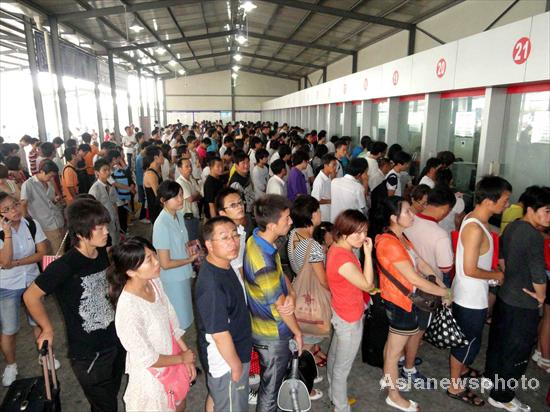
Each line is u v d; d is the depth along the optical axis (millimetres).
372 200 4359
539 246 2285
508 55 3809
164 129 15445
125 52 14250
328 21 10547
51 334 1968
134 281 1751
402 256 2307
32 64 7402
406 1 7754
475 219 2359
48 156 5027
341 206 3922
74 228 1865
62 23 8477
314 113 12961
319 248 2504
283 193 4496
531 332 2414
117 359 2039
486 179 2346
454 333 2484
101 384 1999
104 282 1991
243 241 2666
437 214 2701
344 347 2320
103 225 1886
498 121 4234
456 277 2562
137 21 10016
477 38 4266
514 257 2361
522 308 2379
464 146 4977
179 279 2895
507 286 2432
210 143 8570
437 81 5102
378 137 7695
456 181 5059
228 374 1845
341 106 9789
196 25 12281
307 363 2322
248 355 1903
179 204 2820
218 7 10656
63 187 5074
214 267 1789
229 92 25031
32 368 3068
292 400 2088
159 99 24219
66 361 3176
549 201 2275
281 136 9852
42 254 2799
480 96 4605
